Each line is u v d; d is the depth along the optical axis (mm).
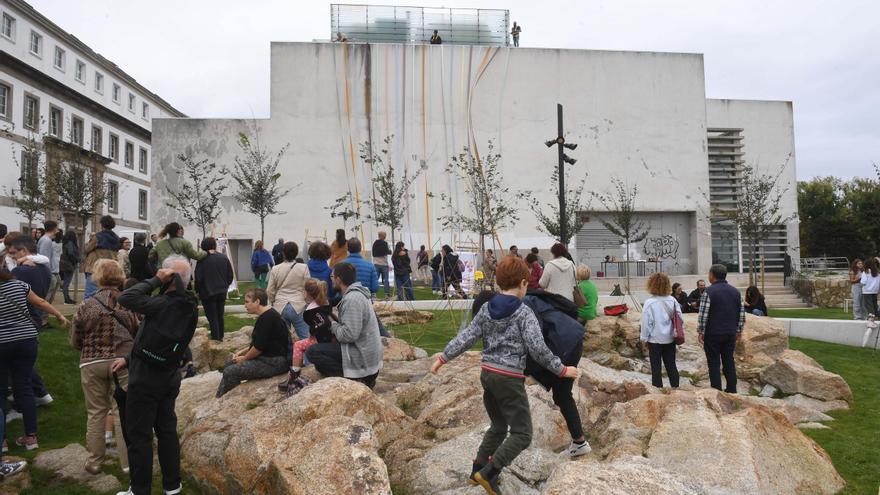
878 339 12312
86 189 24203
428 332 12789
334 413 5398
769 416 5508
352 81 28828
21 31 33344
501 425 4562
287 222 28000
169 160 27828
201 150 27953
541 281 9273
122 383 5660
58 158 26141
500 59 29625
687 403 5844
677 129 30547
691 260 30656
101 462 5891
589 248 30031
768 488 4594
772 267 31828
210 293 9977
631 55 30453
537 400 6242
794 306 23406
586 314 10359
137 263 6055
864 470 5605
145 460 4926
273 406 5602
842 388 8422
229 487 5055
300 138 28422
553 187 29500
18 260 8141
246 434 5191
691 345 10836
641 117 30344
